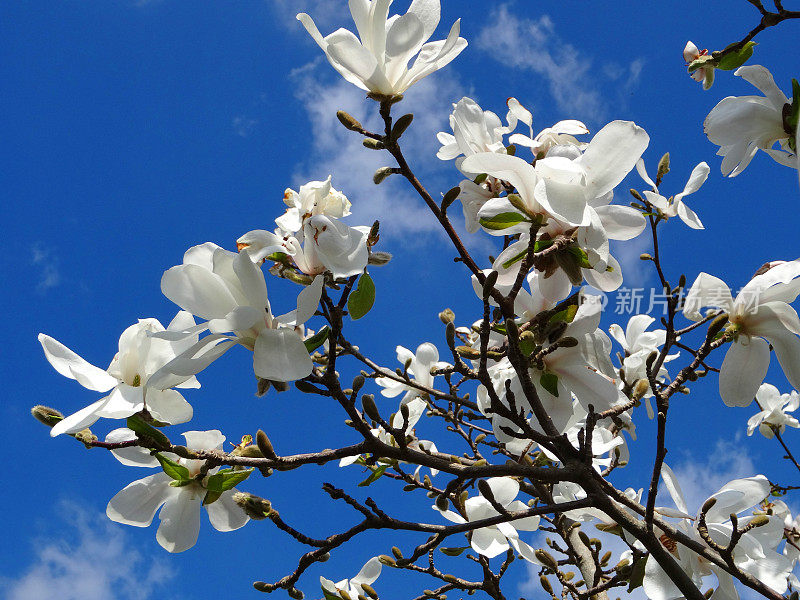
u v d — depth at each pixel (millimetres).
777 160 939
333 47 793
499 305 882
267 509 840
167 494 839
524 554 1013
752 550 896
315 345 779
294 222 796
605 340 921
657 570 896
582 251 839
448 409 1154
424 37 823
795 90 911
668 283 908
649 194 966
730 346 901
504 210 845
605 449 959
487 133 962
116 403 759
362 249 770
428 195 871
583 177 815
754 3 933
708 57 981
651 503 876
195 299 748
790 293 872
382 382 1141
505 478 1043
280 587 861
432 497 1075
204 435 841
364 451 832
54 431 742
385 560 1058
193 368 740
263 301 747
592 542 1051
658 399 879
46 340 770
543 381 917
